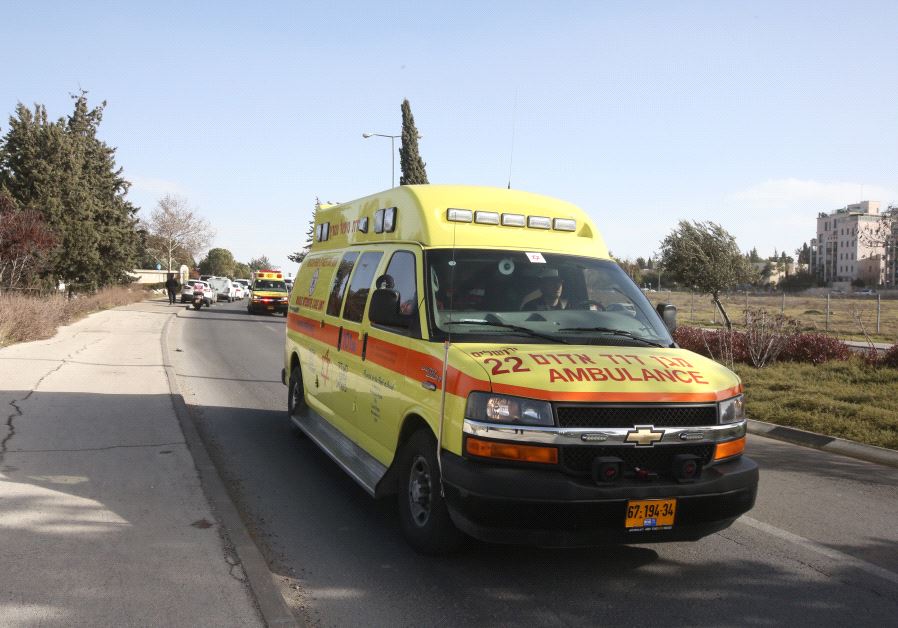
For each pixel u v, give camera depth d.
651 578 4.50
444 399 4.37
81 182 37.16
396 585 4.27
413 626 3.76
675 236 20.03
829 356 14.89
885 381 12.43
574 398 4.04
